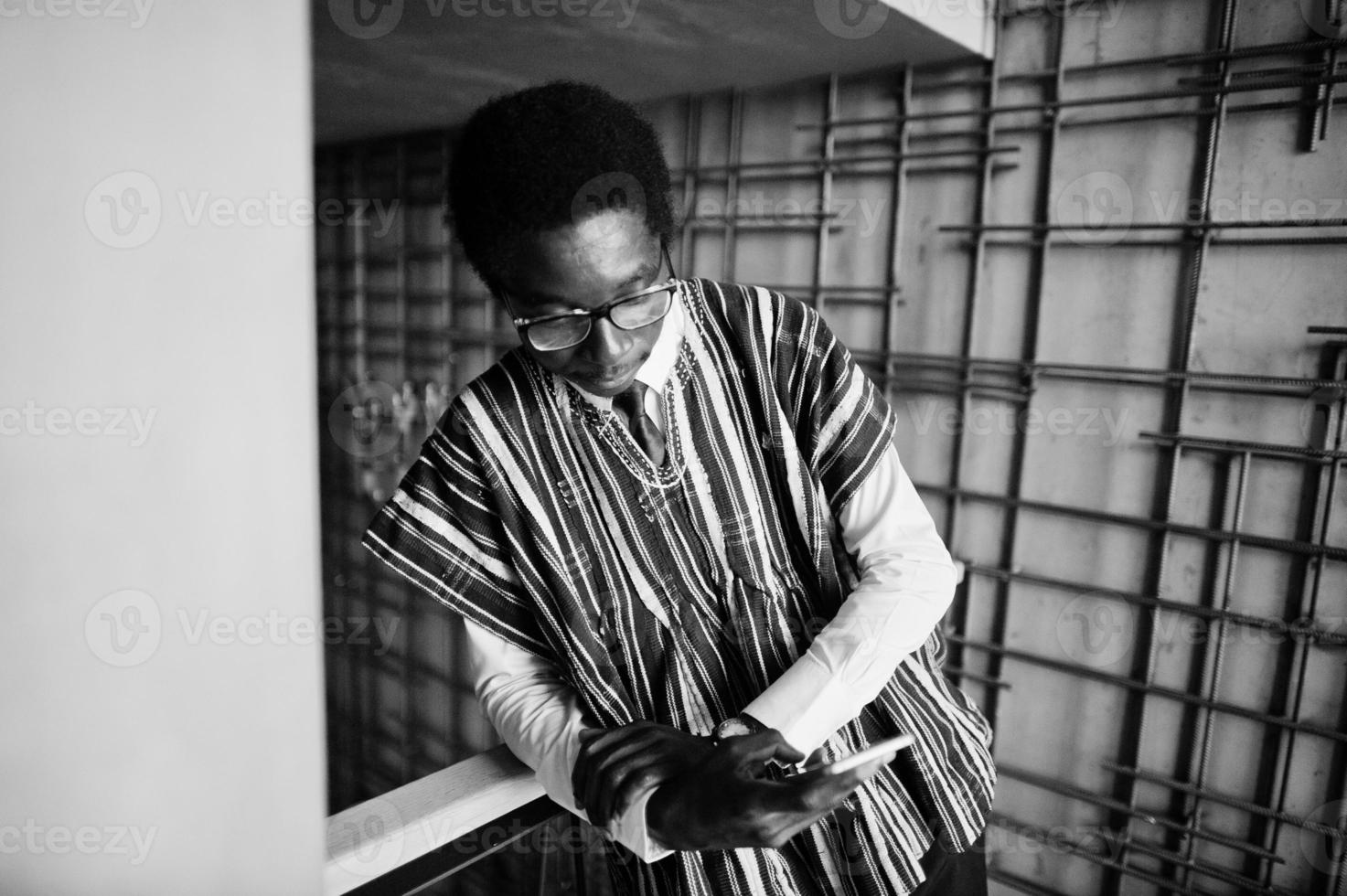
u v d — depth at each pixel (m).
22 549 0.46
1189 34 1.59
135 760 0.52
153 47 0.48
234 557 0.55
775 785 0.62
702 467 0.81
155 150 0.48
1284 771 1.61
